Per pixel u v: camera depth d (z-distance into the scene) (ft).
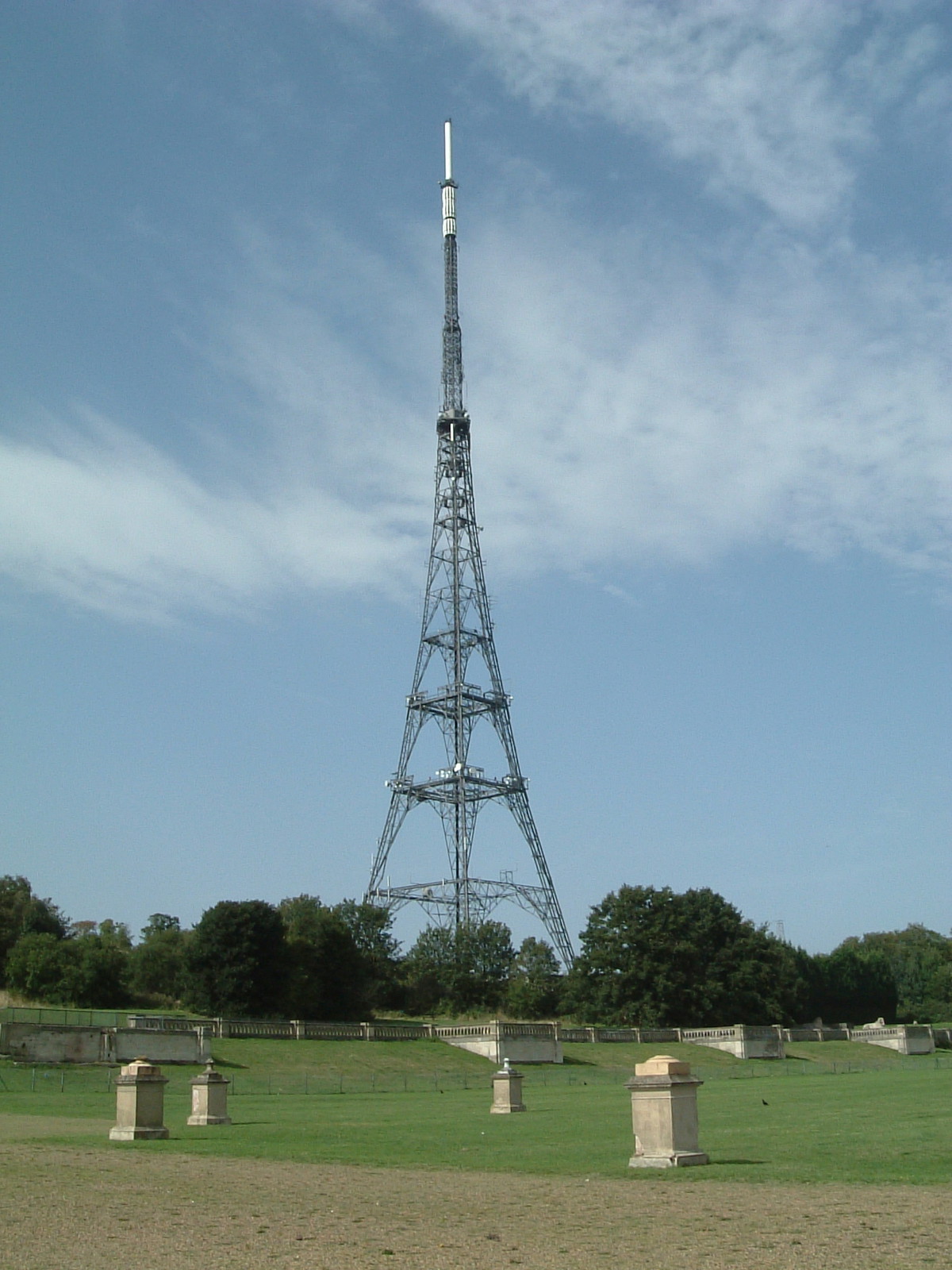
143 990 570.46
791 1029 588.09
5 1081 288.10
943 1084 310.45
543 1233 88.89
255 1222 94.38
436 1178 120.98
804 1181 113.91
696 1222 92.17
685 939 595.47
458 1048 437.58
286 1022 411.54
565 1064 450.71
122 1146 155.12
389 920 615.57
